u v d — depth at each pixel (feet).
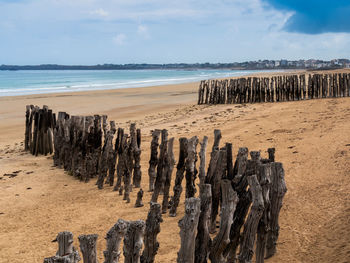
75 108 76.89
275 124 39.32
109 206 21.36
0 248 16.67
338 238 13.62
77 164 28.81
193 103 79.82
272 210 13.26
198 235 11.28
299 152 26.45
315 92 61.57
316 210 16.53
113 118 61.72
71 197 23.84
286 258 13.14
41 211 21.39
